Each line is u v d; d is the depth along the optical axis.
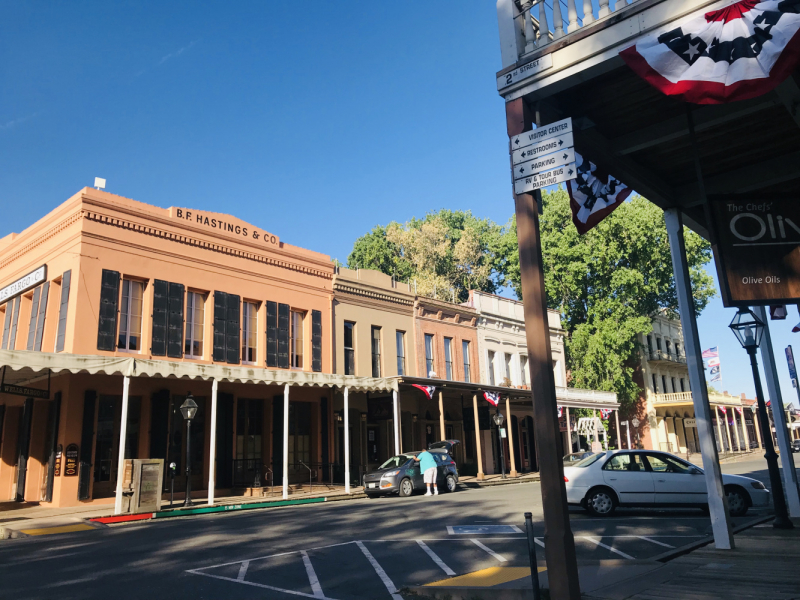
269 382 18.53
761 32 5.59
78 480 16.97
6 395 20.02
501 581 7.22
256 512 15.66
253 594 6.88
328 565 8.38
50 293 19.05
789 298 6.79
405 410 27.88
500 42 7.11
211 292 21.28
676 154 8.73
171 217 20.42
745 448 60.41
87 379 17.66
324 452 23.81
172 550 9.62
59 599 6.67
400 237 50.75
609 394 38.47
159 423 18.77
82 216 18.19
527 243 6.41
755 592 5.89
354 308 26.56
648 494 12.84
